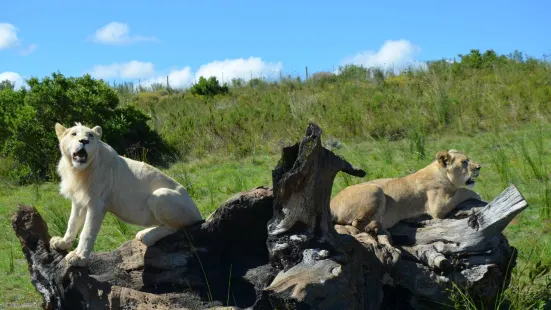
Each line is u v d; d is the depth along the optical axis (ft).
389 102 59.57
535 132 46.50
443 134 50.49
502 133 48.01
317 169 19.13
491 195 33.27
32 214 22.31
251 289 20.93
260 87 95.20
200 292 20.88
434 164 24.93
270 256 20.22
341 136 52.85
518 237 28.04
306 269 18.63
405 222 24.44
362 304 19.42
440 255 21.04
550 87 59.21
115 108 57.57
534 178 35.17
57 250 21.44
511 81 66.54
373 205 23.04
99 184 20.79
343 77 93.04
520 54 85.20
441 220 23.72
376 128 53.21
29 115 53.21
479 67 84.12
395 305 21.71
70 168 20.89
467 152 44.11
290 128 56.65
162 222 21.26
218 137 57.41
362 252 20.47
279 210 19.79
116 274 21.04
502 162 37.06
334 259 18.90
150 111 72.84
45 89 53.62
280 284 17.89
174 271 21.02
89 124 53.83
